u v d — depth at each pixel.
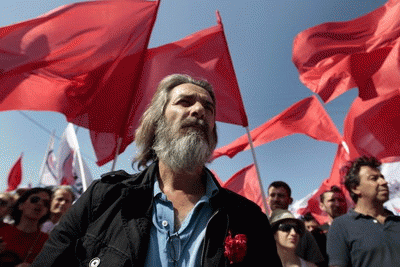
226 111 3.93
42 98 3.46
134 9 3.88
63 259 1.21
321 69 4.97
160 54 4.09
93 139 3.44
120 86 3.62
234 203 1.36
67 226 1.28
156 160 1.52
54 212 3.67
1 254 2.84
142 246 1.15
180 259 1.18
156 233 1.23
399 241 2.38
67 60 3.57
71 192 3.83
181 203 1.33
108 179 1.38
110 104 3.55
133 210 1.25
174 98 1.52
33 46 3.47
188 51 4.14
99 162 3.37
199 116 1.44
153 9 3.91
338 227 2.61
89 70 3.59
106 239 1.18
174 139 1.39
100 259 1.14
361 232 2.48
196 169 1.39
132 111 3.62
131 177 1.43
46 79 3.51
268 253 1.32
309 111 5.99
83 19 3.72
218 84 4.02
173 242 1.20
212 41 4.20
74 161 5.47
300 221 3.09
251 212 1.37
